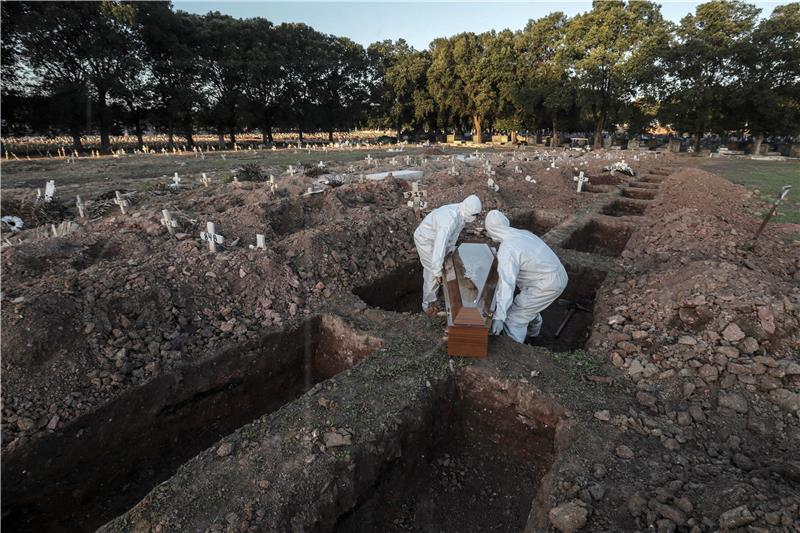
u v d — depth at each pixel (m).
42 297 3.75
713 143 34.81
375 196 9.52
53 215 8.81
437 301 5.24
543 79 32.00
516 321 4.53
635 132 32.66
